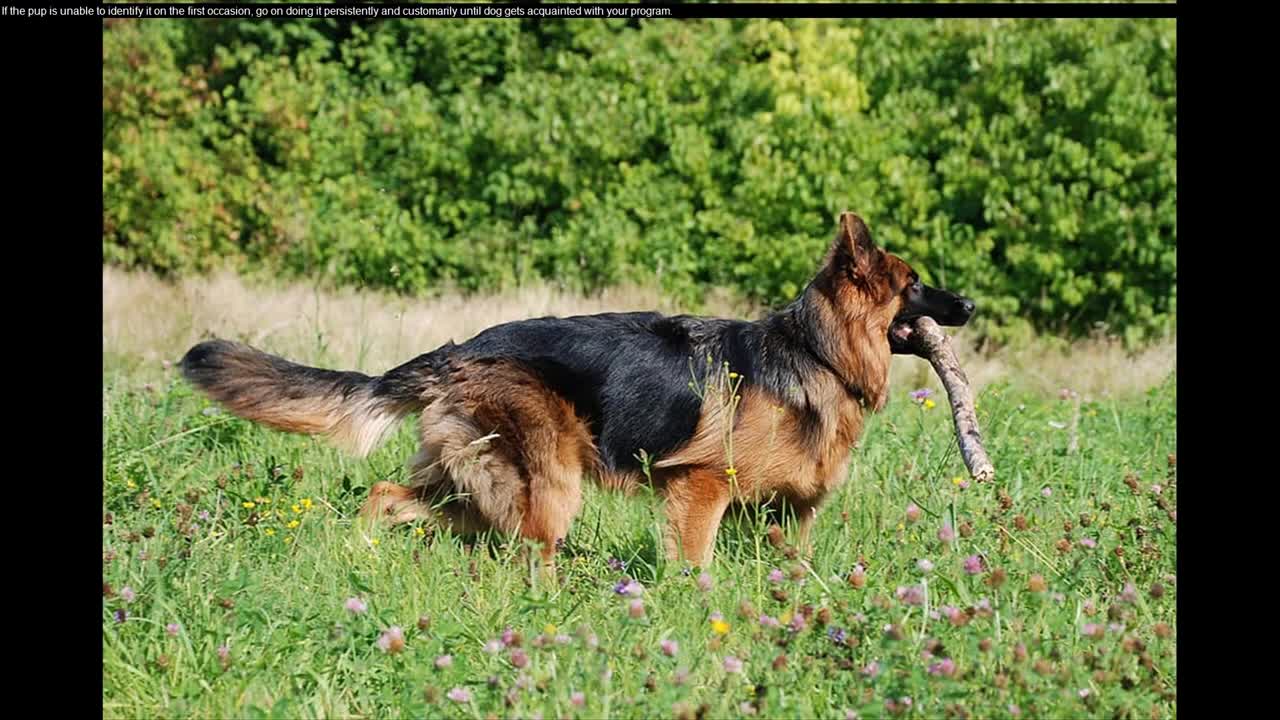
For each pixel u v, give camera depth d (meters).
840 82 15.67
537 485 6.35
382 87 17.22
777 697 4.17
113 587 5.11
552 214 16.06
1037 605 4.96
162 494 6.57
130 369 10.94
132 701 4.43
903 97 15.80
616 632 4.76
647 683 4.32
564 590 5.47
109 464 6.87
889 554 5.87
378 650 4.70
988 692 4.22
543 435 6.34
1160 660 4.70
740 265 15.23
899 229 15.14
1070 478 7.44
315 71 16.77
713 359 6.52
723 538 6.79
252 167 16.33
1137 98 14.80
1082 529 6.27
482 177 16.27
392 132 16.48
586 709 4.18
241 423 7.85
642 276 15.00
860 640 4.56
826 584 5.40
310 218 15.89
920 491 6.77
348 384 6.63
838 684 4.43
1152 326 14.58
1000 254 15.55
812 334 6.57
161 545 5.60
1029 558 5.62
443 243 15.98
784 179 15.09
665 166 15.84
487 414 6.36
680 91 16.16
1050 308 14.91
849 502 6.70
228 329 11.84
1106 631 4.64
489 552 6.50
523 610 5.01
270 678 4.58
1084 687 4.28
